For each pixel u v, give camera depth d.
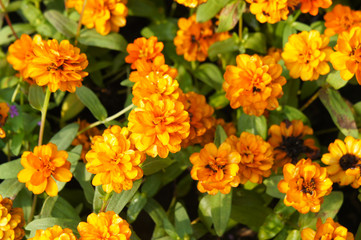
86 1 0.73
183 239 0.66
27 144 0.74
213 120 0.69
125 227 0.59
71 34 0.75
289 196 0.61
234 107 0.66
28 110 0.76
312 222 0.65
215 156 0.62
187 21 0.76
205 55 0.77
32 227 0.62
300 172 0.61
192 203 0.77
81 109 0.77
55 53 0.62
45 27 0.78
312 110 0.82
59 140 0.68
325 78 0.70
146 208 0.69
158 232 0.68
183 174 0.78
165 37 0.80
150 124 0.59
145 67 0.65
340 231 0.60
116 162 0.60
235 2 0.72
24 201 0.69
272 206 0.75
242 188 0.72
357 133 0.69
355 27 0.64
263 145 0.65
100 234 0.59
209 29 0.76
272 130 0.69
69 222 0.63
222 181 0.62
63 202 0.67
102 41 0.75
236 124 0.77
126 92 0.82
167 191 0.77
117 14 0.75
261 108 0.65
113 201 0.63
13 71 0.79
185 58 0.77
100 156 0.60
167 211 0.74
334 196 0.65
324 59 0.67
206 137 0.70
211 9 0.72
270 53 0.76
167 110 0.60
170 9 0.86
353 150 0.64
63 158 0.62
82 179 0.67
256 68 0.64
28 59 0.68
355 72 0.63
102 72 0.82
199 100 0.68
